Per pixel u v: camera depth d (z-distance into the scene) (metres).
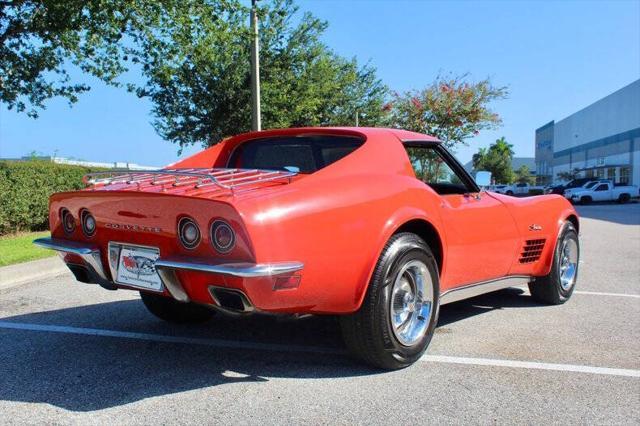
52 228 3.81
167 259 2.99
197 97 16.97
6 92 13.52
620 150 51.19
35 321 4.79
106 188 3.60
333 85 20.42
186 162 4.39
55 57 13.90
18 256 7.92
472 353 3.94
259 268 2.75
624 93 50.25
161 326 4.62
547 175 78.25
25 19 12.55
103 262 3.52
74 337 4.30
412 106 28.39
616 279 7.07
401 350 3.50
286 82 17.80
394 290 3.44
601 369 3.62
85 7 11.94
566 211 5.57
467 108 27.50
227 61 16.31
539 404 3.06
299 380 3.39
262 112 17.27
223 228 2.86
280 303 2.97
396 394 3.18
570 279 5.70
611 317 5.02
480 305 5.52
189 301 3.14
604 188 37.66
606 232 14.20
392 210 3.45
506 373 3.54
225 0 12.77
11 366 3.62
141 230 3.21
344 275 3.17
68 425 2.76
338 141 3.97
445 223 3.90
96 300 5.65
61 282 6.70
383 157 3.74
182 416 2.87
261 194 2.99
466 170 4.54
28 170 11.76
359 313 3.34
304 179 3.25
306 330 4.51
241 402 3.05
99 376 3.44
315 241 3.02
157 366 3.63
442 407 3.01
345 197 3.25
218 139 17.92
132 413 2.90
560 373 3.55
